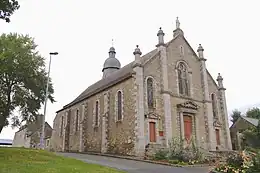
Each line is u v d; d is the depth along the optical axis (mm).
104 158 21734
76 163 15648
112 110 27406
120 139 24938
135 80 24312
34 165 13273
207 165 18797
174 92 26672
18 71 25438
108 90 28906
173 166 17672
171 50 28203
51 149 41844
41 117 33531
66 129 37469
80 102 35875
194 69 29766
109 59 43531
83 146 31594
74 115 36906
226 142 29906
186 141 24328
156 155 20828
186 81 28547
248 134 32219
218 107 31156
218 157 21766
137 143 22391
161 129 24281
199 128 27328
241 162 13789
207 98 29000
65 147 36562
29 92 27406
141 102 23594
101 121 29031
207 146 27188
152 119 23953
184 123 26438
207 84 29750
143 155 21953
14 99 26641
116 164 17469
